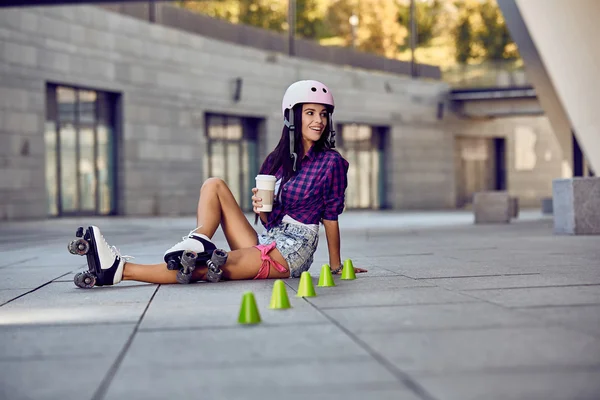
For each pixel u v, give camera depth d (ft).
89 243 19.38
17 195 89.35
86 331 13.21
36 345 12.03
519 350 10.68
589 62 52.65
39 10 91.81
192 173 115.85
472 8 217.77
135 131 106.93
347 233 54.08
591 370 9.43
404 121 149.69
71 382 9.42
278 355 10.66
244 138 127.13
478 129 159.63
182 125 114.11
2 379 9.70
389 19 213.05
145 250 37.17
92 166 102.83
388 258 29.17
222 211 20.48
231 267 19.95
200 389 8.85
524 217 91.09
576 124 57.72
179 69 113.29
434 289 17.99
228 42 121.60
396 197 148.97
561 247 34.04
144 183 108.37
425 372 9.45
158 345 11.68
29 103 90.99
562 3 51.42
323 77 137.08
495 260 26.96
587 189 45.14
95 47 100.37
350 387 8.77
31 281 22.79
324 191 20.53
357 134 145.89
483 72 150.61
